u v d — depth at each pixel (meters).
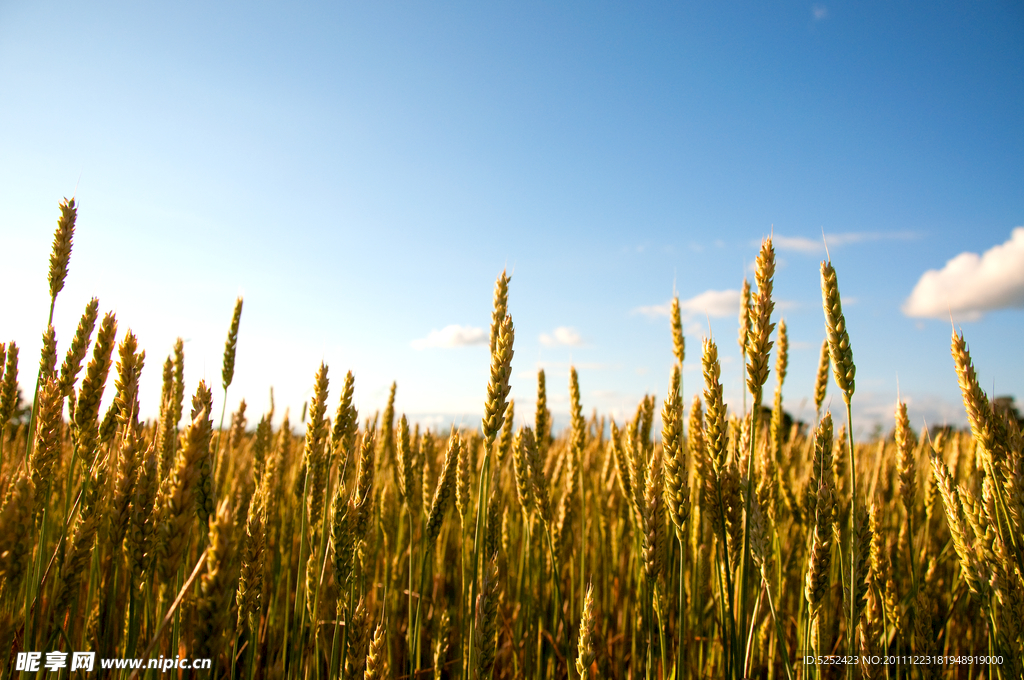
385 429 5.40
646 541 2.74
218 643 1.75
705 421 2.56
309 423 3.10
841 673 3.40
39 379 2.77
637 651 3.99
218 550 1.74
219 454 3.74
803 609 3.48
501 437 3.63
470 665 2.41
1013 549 2.54
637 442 3.71
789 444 5.07
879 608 3.06
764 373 2.39
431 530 3.17
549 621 4.60
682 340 3.76
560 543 3.80
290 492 4.98
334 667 2.67
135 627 2.25
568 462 4.43
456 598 5.00
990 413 2.62
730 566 2.77
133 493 2.21
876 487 4.31
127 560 2.45
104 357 2.47
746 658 2.57
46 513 2.47
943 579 4.14
